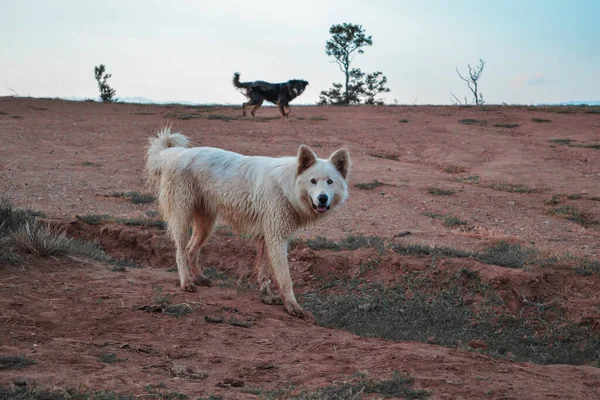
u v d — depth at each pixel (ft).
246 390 14.93
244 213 24.56
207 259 32.99
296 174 23.30
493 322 26.61
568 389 16.74
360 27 180.55
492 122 94.68
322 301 28.63
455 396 15.21
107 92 150.10
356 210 44.47
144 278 26.48
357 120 94.79
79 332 18.66
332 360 17.95
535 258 30.99
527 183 55.42
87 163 59.11
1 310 19.52
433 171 61.16
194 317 21.27
